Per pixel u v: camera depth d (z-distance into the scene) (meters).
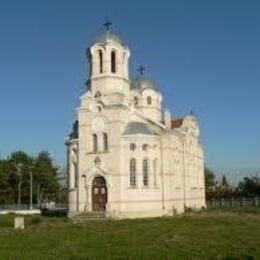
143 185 80.56
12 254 37.19
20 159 148.25
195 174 110.12
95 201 80.75
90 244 42.44
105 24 87.31
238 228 56.38
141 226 60.16
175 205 88.81
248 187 165.62
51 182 153.38
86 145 82.12
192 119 111.75
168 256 35.16
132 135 80.62
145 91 102.25
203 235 48.94
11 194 146.75
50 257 35.66
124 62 86.88
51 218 81.00
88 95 83.38
